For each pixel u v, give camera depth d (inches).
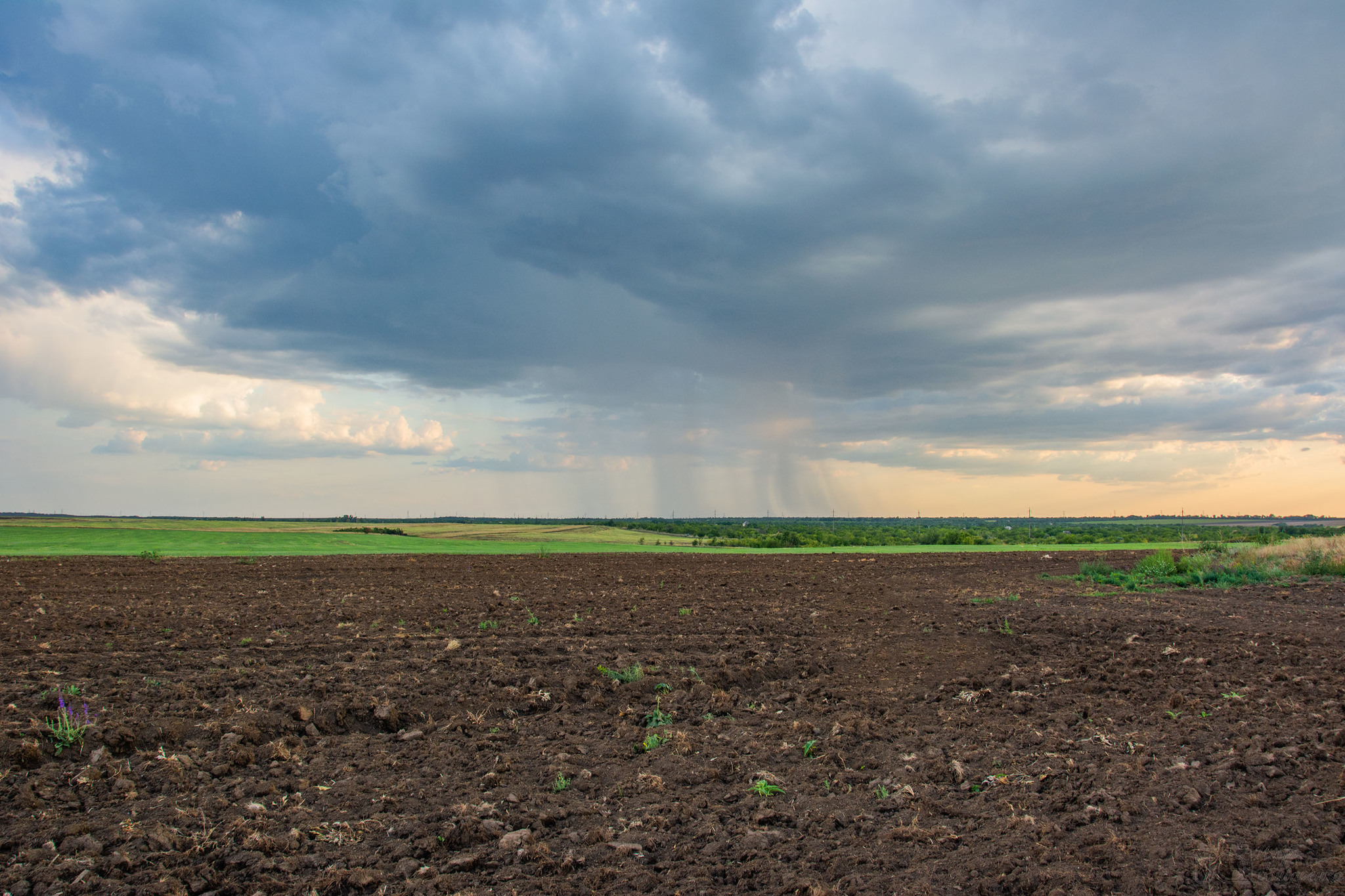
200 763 325.4
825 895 209.0
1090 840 235.1
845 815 266.4
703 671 494.6
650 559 1704.0
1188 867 213.0
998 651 553.6
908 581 1133.1
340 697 419.8
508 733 376.2
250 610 775.1
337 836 255.8
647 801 287.4
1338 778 269.9
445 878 226.1
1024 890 208.7
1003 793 280.7
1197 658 490.0
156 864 236.5
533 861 238.5
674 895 215.9
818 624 684.7
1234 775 279.7
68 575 1159.0
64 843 247.1
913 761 320.8
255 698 417.4
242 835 255.0
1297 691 402.3
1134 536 3046.3
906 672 500.1
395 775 319.0
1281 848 222.4
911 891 211.2
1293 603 789.2
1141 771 290.0
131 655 537.0
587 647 569.0
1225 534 2479.1
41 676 466.3
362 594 938.7
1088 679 458.3
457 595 927.7
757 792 293.1
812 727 374.3
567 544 2630.4
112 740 339.0
